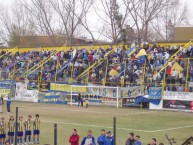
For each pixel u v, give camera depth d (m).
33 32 132.00
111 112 58.78
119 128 43.81
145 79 68.75
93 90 69.31
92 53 78.44
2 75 85.88
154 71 67.56
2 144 35.06
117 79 71.19
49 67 81.50
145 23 106.69
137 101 65.06
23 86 77.50
